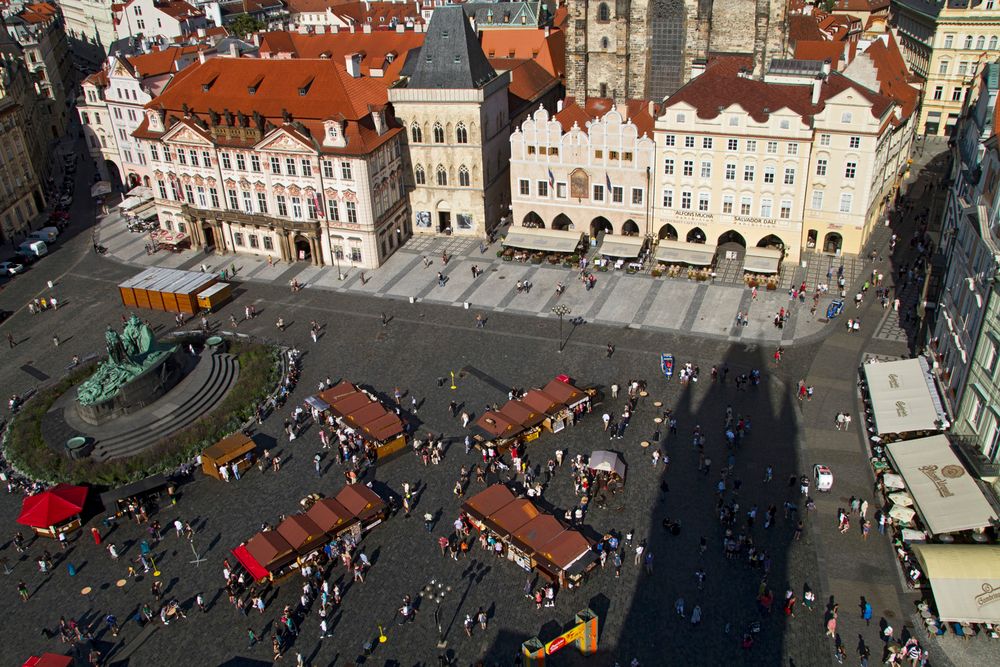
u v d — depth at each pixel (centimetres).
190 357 10638
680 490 8144
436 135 13300
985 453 7488
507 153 14475
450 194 13750
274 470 8788
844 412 9125
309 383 10231
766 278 11819
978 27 16225
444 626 6862
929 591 6869
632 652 6519
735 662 6388
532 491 8175
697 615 6706
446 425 9312
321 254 13325
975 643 6400
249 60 13562
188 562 7675
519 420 8800
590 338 10831
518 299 11906
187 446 9125
